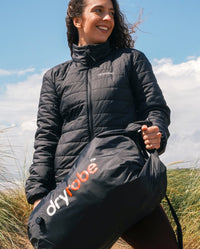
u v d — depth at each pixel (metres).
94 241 1.18
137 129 1.29
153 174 1.18
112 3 1.71
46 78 1.60
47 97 1.56
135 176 1.16
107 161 1.20
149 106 1.42
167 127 1.40
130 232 1.32
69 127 1.45
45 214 1.23
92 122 1.39
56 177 1.44
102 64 1.48
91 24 1.53
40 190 1.44
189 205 3.36
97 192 1.16
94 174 1.18
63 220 1.20
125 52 1.51
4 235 3.13
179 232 1.35
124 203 1.15
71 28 1.75
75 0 1.60
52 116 1.53
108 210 1.16
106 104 1.39
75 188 1.20
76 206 1.19
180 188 3.62
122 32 1.75
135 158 1.22
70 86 1.48
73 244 1.19
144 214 1.20
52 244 1.21
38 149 1.50
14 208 3.60
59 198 1.23
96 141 1.29
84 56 1.49
